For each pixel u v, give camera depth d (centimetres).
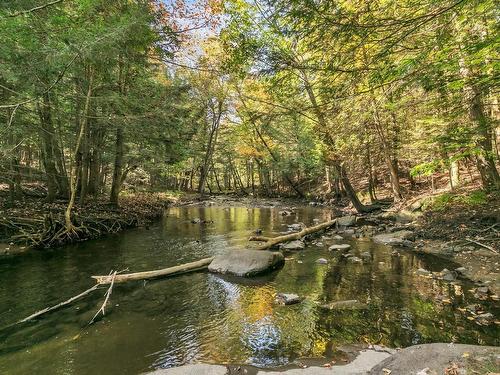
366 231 1311
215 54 1177
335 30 352
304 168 2825
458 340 455
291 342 471
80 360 435
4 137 902
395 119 1316
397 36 370
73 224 1158
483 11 423
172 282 749
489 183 1062
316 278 755
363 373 373
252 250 870
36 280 748
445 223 1123
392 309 568
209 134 3512
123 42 778
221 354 445
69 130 1343
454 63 441
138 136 1320
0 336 501
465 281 696
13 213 1151
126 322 548
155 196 2736
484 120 740
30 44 683
